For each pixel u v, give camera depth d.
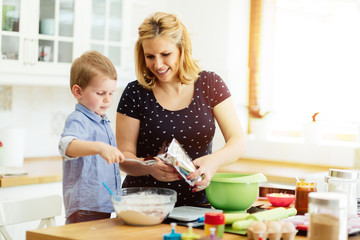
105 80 1.99
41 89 3.96
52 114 4.03
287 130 4.28
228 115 2.13
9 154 3.37
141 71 2.07
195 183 1.85
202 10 4.28
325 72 4.09
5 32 3.29
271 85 4.30
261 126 4.32
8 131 3.35
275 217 1.73
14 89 3.84
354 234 1.67
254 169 3.66
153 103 2.10
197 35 4.32
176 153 1.82
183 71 2.02
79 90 2.03
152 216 1.67
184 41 1.99
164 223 1.75
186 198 2.13
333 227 1.39
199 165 1.91
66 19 3.57
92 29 3.69
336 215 1.39
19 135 3.40
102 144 1.74
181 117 2.09
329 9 4.03
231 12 4.18
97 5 3.71
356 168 3.79
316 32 4.11
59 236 1.54
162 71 1.97
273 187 2.33
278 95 4.30
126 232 1.60
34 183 3.09
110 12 3.78
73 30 3.60
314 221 1.41
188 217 1.74
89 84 1.99
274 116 4.32
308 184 2.00
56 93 4.04
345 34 3.98
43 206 2.14
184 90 2.11
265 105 4.32
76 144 1.77
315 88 4.14
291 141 4.19
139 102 2.10
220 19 4.21
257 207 2.11
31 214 2.09
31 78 3.45
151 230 1.64
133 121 2.11
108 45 3.78
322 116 4.11
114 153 1.71
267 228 1.54
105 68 2.00
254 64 4.30
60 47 3.54
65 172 2.01
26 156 3.92
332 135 4.09
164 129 2.08
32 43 3.41
